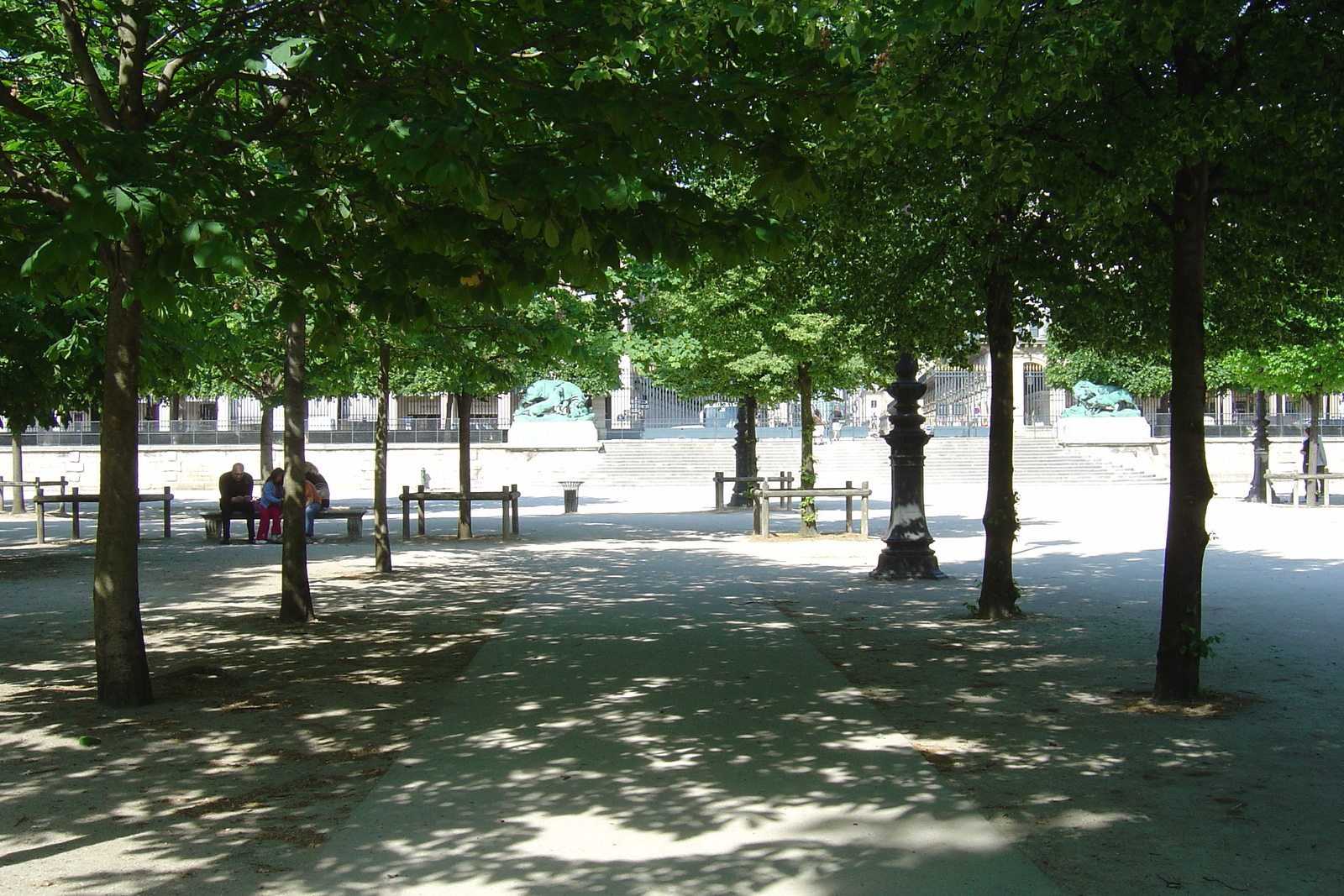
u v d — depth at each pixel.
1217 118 6.98
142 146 5.83
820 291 13.80
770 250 6.83
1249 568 15.55
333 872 4.41
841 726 6.77
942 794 5.38
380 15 6.82
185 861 4.57
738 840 4.74
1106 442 47.28
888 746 6.30
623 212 6.64
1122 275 11.11
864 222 10.16
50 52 8.03
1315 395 29.50
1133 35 7.41
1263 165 8.23
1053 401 58.44
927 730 6.73
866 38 6.53
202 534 23.58
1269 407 57.94
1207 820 5.02
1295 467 48.09
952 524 23.83
